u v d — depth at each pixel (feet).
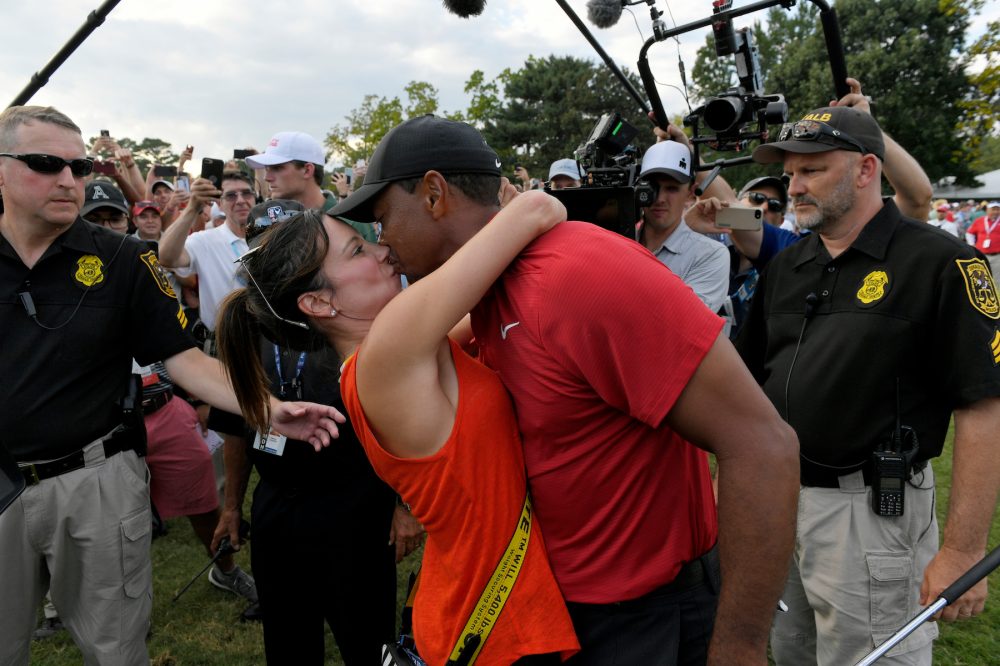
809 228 6.83
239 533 10.22
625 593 4.21
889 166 7.99
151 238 17.80
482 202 4.14
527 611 4.14
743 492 3.64
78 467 7.70
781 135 7.18
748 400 3.63
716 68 104.63
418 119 4.21
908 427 6.33
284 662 7.97
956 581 5.40
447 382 4.05
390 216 4.19
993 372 5.89
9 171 7.12
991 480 5.97
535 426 4.05
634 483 4.09
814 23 121.80
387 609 7.86
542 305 3.72
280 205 8.56
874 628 6.50
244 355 5.88
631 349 3.60
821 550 6.75
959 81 91.71
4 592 7.45
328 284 4.86
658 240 10.73
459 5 9.75
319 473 7.33
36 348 7.49
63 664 10.42
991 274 6.24
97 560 7.82
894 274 6.40
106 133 19.13
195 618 11.40
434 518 4.16
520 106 135.13
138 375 8.56
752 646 3.78
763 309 7.73
